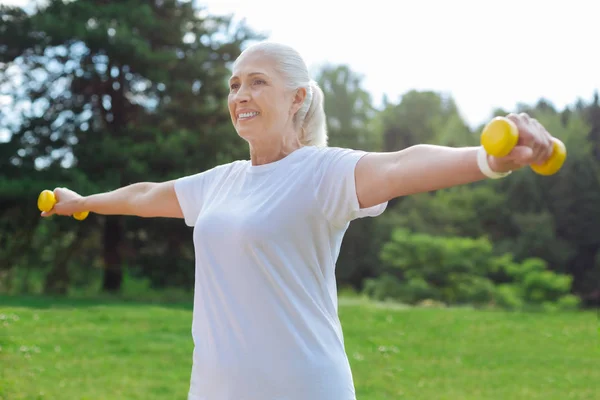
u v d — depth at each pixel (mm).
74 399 5598
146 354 7590
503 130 1384
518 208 32125
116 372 6660
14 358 7051
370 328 10312
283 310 1913
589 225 32406
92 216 18625
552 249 30312
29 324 9258
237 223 1949
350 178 1842
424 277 20266
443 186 1657
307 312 1925
